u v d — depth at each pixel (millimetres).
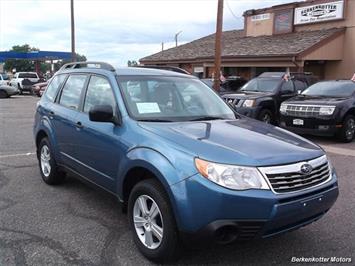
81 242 4496
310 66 22047
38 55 45344
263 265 4027
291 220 3707
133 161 4152
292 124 11742
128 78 5059
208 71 27078
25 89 35750
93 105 5262
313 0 22203
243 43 25406
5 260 4059
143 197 4133
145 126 4371
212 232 3521
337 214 5422
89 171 5223
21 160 8414
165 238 3824
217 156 3645
